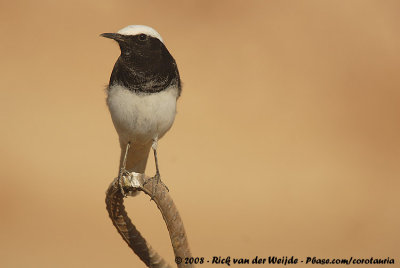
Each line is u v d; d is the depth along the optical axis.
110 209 9.36
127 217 9.38
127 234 9.39
